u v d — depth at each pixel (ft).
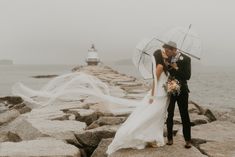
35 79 209.67
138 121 20.65
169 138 21.56
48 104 45.44
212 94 109.60
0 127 34.88
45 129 27.37
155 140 20.88
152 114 20.57
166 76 20.61
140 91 55.36
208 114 35.45
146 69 20.92
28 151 20.80
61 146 21.97
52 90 51.60
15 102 53.88
